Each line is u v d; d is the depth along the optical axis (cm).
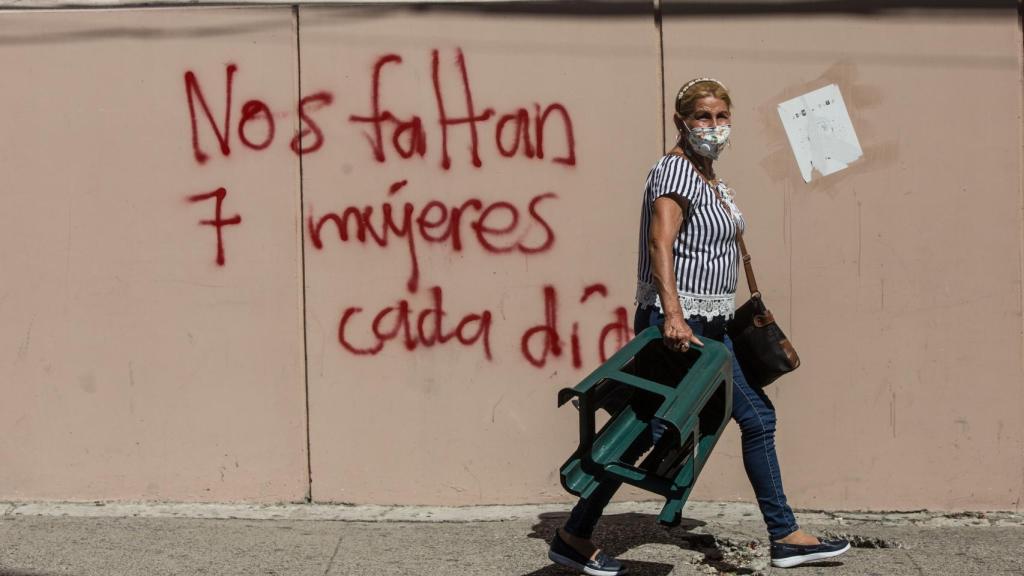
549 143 526
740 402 457
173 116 530
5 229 534
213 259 534
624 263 528
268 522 525
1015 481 532
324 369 537
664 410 383
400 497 541
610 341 530
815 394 533
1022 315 525
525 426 536
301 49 527
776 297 529
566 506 538
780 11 520
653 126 523
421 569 473
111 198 532
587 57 523
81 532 511
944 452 532
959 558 484
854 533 513
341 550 493
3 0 526
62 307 536
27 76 529
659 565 474
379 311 534
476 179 529
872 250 526
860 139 522
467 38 525
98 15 527
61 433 541
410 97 527
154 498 543
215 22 527
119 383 539
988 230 523
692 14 521
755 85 521
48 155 531
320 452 539
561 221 528
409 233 532
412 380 536
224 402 539
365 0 525
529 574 466
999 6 516
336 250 533
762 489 464
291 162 530
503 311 533
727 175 525
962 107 520
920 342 528
